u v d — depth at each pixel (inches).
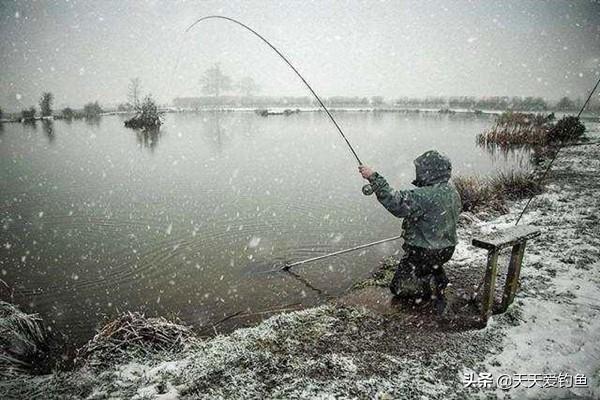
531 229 150.7
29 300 208.5
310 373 117.3
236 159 705.0
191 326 167.6
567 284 178.5
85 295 212.7
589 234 245.0
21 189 475.8
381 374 117.5
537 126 920.9
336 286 211.9
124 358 132.4
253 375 115.6
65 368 145.4
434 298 159.2
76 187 486.0
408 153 746.8
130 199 425.7
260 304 195.3
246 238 297.3
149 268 245.9
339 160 687.1
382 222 336.2
